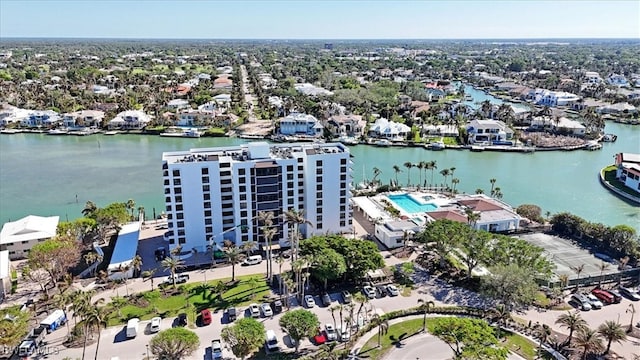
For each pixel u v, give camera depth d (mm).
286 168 119312
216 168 114688
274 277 105625
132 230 128250
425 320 87375
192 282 103688
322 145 132625
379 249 120125
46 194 168500
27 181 182750
